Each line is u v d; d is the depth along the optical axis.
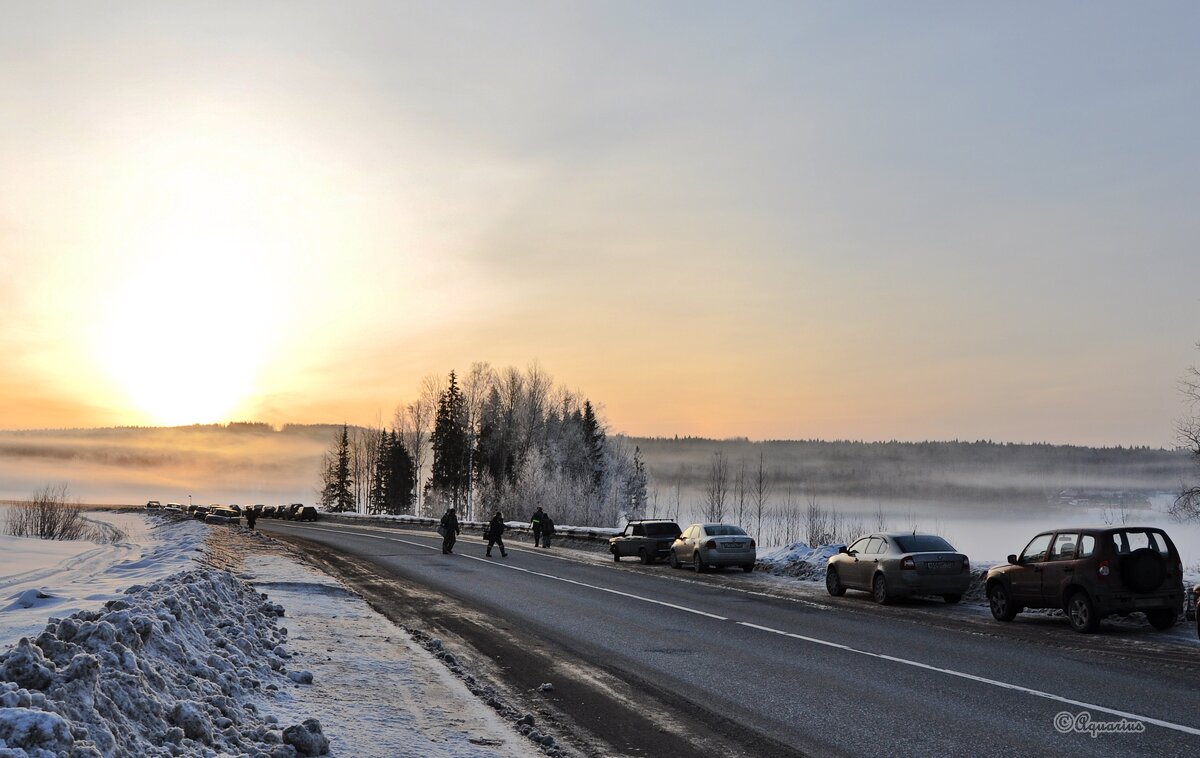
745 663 12.16
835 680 10.96
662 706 9.59
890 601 19.92
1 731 4.52
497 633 14.83
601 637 14.50
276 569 24.69
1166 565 14.97
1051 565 15.72
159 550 30.08
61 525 48.84
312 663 10.70
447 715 8.52
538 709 9.44
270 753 6.29
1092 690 10.25
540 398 94.44
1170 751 7.68
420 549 37.81
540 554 36.59
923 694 10.12
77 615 7.69
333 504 135.62
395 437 114.94
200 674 7.81
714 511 96.88
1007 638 14.50
